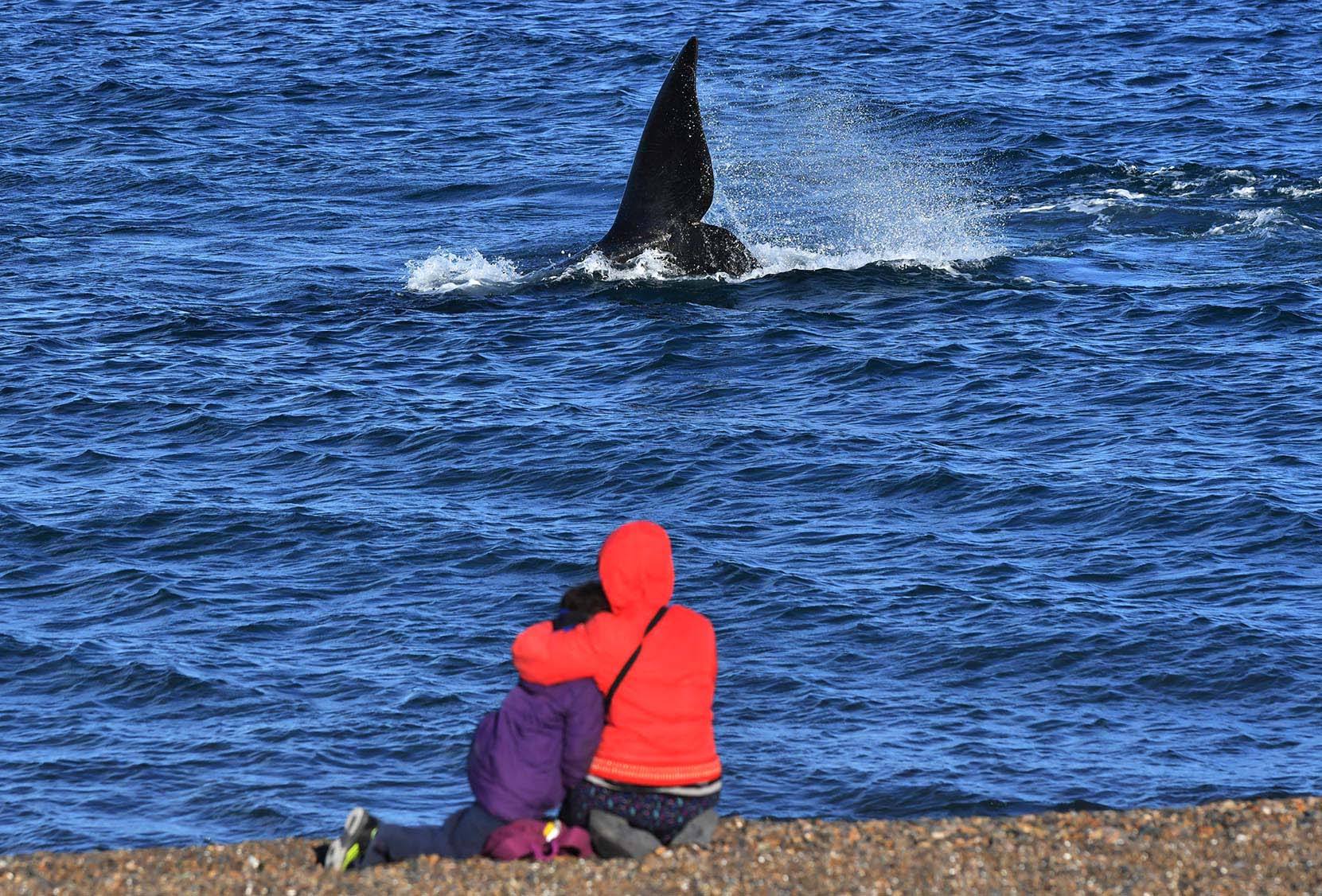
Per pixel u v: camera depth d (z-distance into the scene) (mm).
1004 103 141000
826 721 44969
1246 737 43938
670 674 27562
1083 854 27141
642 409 70688
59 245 99000
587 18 187250
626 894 26016
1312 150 121125
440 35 175000
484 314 85062
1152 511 58281
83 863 26953
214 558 55969
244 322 83938
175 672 47719
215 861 27141
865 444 65938
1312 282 87750
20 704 46281
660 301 86375
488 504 60656
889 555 55406
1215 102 140250
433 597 52906
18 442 67125
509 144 128250
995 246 98188
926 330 81125
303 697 46469
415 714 45469
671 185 91188
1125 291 87250
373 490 62094
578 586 28297
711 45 170250
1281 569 53531
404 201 111250
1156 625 49812
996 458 64062
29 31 175750
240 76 153375
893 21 185250
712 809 28156
